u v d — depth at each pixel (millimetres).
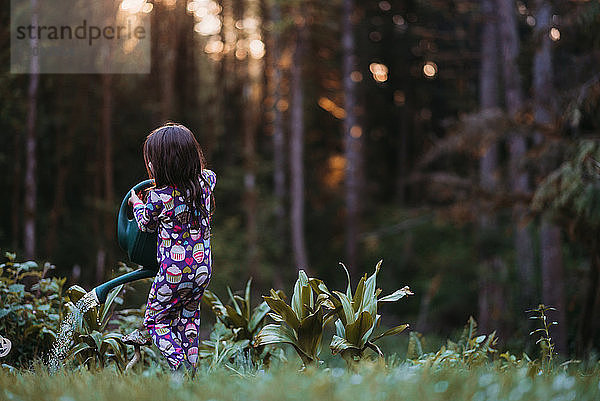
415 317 25141
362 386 2812
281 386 2816
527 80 16422
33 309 4852
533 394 2828
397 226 22953
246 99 27875
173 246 3926
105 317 4988
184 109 25359
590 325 10609
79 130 20594
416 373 3270
